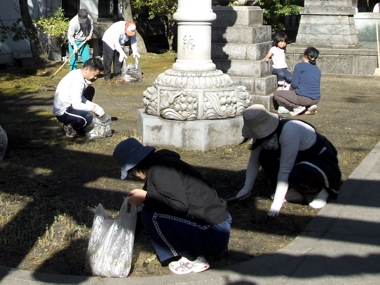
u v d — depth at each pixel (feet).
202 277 13.17
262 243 15.17
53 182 19.92
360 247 14.83
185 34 23.38
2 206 17.71
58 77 44.04
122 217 13.26
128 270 13.29
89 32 44.09
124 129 27.12
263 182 19.81
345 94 37.27
